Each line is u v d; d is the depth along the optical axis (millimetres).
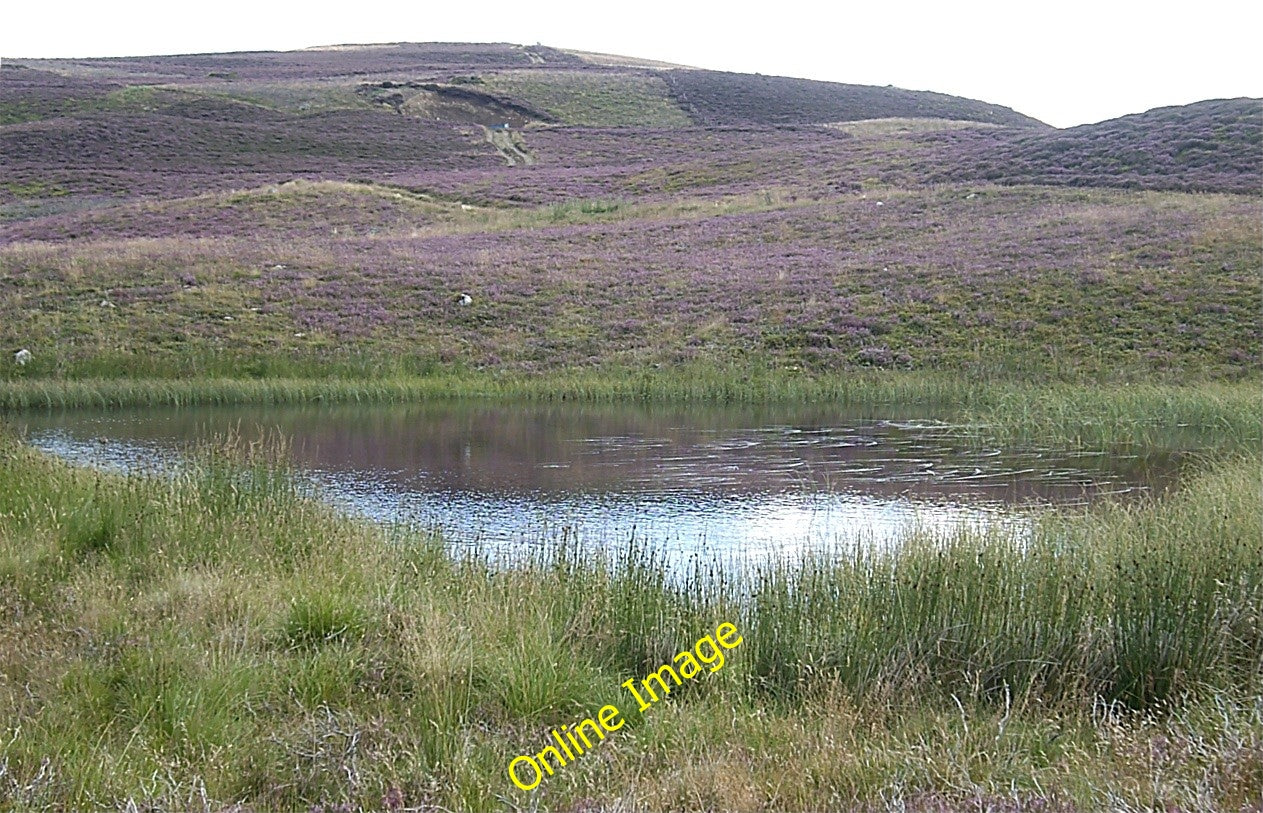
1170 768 4699
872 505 12586
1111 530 8461
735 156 57406
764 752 4840
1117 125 50094
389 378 24406
